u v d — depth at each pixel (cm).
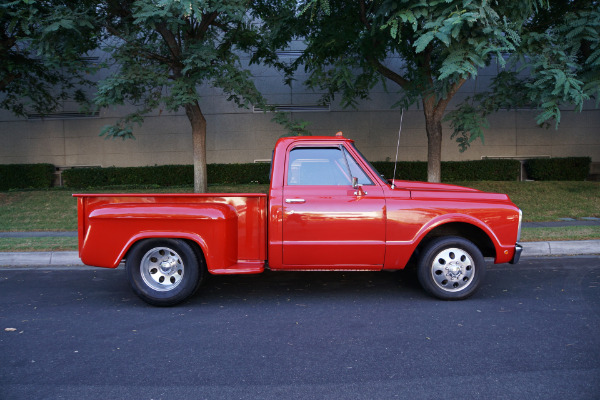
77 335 429
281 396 308
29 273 692
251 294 570
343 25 913
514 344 395
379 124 1736
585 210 1166
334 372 345
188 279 509
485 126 895
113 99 903
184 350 391
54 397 309
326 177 535
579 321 451
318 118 1734
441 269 525
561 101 782
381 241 518
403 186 562
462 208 522
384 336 419
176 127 1745
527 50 811
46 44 876
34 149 1762
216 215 495
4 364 364
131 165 1759
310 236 516
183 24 848
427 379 331
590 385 319
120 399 306
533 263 720
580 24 786
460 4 683
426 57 931
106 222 505
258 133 1741
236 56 1043
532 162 1681
